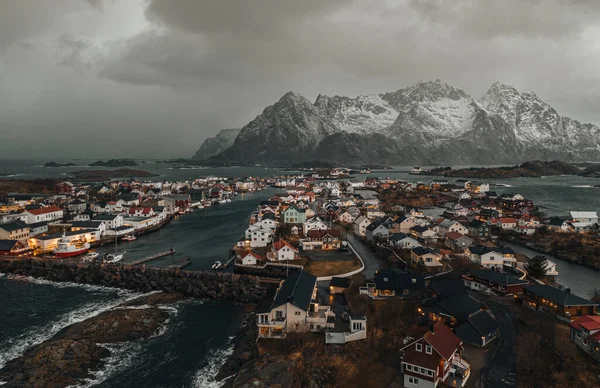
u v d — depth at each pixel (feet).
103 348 192.95
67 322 226.99
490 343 181.57
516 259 329.11
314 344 184.14
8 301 261.24
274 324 197.57
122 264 325.01
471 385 150.30
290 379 156.35
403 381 154.61
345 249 364.17
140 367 181.68
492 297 241.96
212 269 322.55
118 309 240.32
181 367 182.29
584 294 266.98
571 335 180.96
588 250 362.94
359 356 172.86
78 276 306.76
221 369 178.40
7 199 640.17
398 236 366.63
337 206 619.26
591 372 152.76
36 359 177.27
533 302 220.23
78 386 166.20
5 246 355.77
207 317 237.86
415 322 201.26
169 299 263.70
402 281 246.06
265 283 281.54
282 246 330.95
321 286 267.39
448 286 241.76
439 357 147.02
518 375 156.15
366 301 232.94
